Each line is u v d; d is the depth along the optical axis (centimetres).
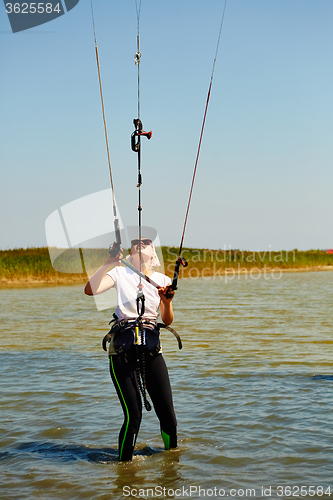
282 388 1104
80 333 1920
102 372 1272
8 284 4731
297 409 960
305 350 1527
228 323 2139
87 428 884
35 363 1380
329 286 4766
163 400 756
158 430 882
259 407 977
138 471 709
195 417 927
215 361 1377
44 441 830
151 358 743
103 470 713
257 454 761
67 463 741
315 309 2683
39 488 659
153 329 737
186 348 1574
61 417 938
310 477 678
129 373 727
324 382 1150
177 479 680
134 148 743
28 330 2000
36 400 1038
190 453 768
